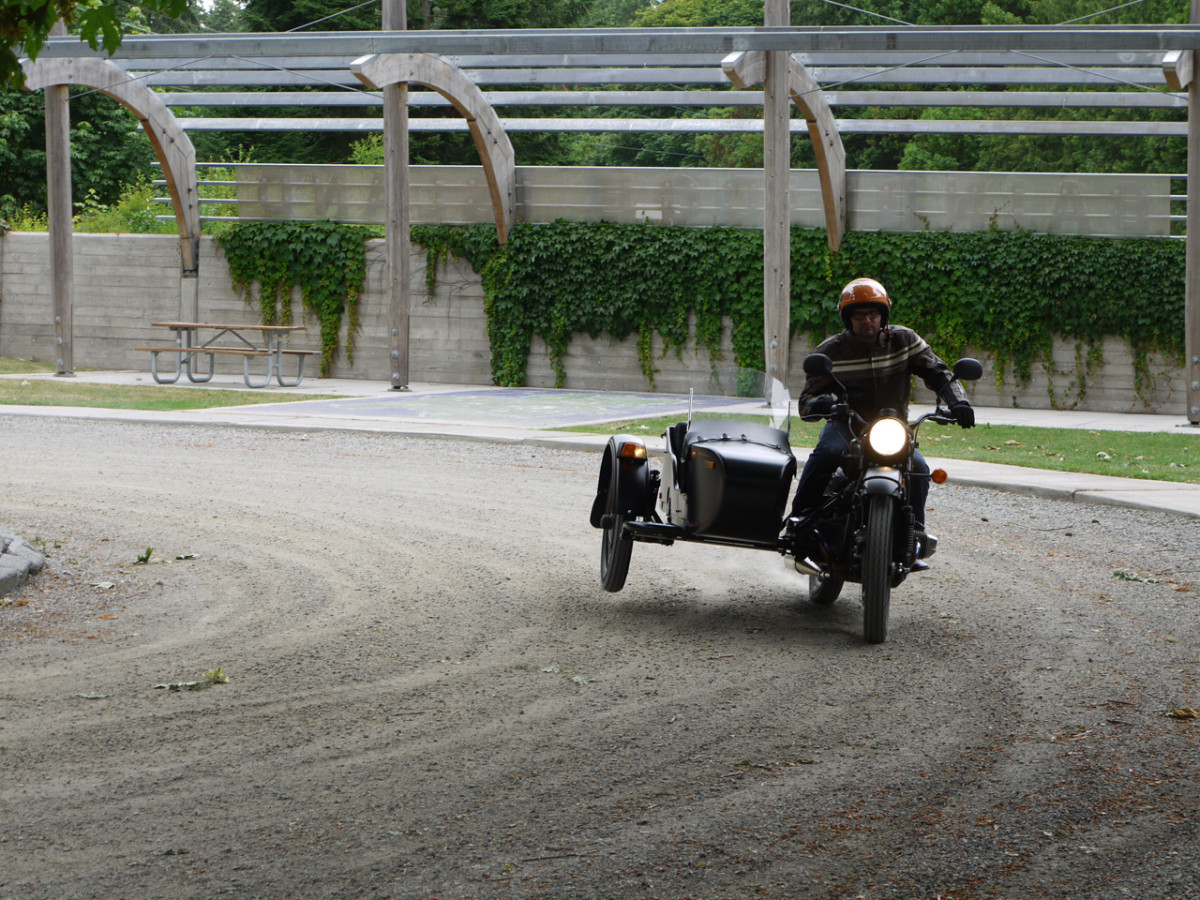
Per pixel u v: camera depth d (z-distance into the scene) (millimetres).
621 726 5328
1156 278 23438
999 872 3900
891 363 7258
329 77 24719
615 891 3754
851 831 4215
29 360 29312
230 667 6156
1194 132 19500
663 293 25828
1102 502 11906
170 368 28625
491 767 4809
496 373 26812
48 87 24578
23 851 4012
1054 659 6516
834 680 6090
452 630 6984
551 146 45844
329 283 27562
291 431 17125
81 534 9602
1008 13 47500
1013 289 24172
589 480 13227
